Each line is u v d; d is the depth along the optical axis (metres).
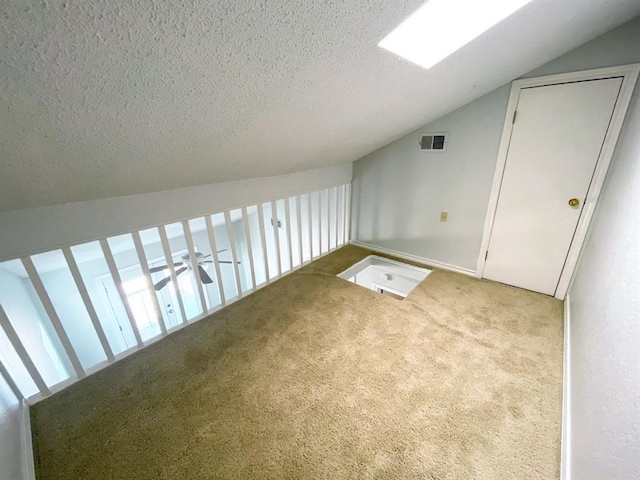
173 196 1.93
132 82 0.84
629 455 0.68
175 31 0.72
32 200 1.33
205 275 3.19
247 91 1.12
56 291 3.59
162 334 2.05
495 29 1.26
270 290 2.63
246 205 2.41
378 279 3.67
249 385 1.60
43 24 0.58
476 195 2.61
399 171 3.05
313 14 0.84
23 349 1.45
